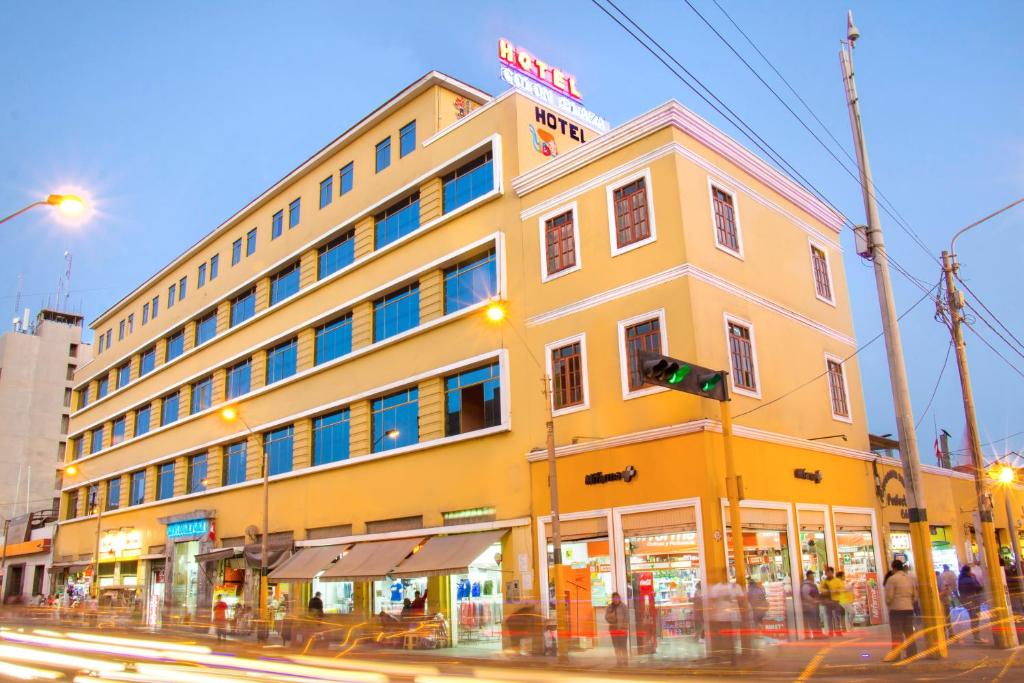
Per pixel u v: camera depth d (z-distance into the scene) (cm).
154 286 5125
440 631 2520
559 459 2422
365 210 3378
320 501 3319
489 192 2842
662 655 1780
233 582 3750
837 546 2520
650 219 2366
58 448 8338
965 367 2089
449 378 2889
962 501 3406
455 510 2725
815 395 2695
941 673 1398
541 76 3122
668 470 2150
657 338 2295
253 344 3978
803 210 2934
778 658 1555
